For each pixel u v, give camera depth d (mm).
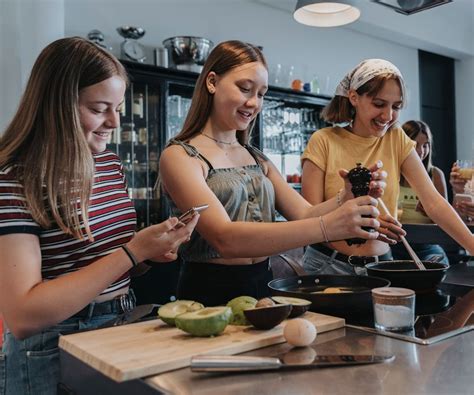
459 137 6285
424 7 3076
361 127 1769
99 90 1055
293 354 781
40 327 919
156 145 3461
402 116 5672
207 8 4113
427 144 3291
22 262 946
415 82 5848
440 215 1654
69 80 1026
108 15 3609
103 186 1225
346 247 1669
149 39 3795
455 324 942
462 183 1938
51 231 1052
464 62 6234
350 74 1723
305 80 4758
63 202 1031
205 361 705
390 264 1386
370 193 1265
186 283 1372
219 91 1347
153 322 955
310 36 4812
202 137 1418
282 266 1558
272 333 854
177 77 3494
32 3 2840
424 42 5559
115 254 964
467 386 653
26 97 1062
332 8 3141
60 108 1021
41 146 1024
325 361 738
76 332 895
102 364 722
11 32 2979
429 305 1116
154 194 3500
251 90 1337
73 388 813
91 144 1133
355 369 718
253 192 1399
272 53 4527
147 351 763
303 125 4445
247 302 917
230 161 1434
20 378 1089
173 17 3918
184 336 848
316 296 994
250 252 1104
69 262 1089
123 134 3469
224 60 1333
